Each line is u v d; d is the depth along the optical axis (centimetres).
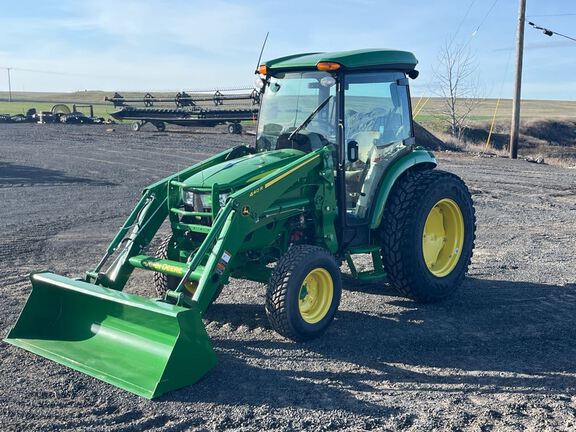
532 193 1534
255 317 650
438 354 561
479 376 513
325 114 642
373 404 458
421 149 738
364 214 664
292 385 490
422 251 674
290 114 670
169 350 496
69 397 464
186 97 3444
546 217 1231
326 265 585
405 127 716
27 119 4188
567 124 4447
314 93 652
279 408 450
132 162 2067
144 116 3459
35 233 1037
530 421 434
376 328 624
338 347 573
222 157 675
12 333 568
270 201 580
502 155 2642
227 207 553
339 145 634
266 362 535
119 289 600
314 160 616
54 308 579
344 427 425
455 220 719
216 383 490
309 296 590
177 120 3372
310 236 645
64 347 542
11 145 2589
